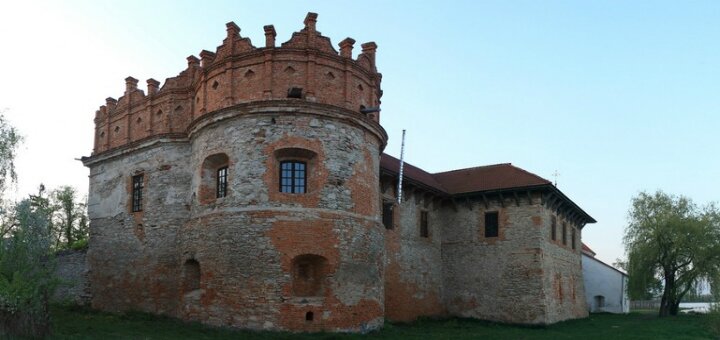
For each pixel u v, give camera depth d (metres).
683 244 37.59
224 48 22.16
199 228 21.58
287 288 19.53
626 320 34.91
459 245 32.59
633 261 39.44
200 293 20.84
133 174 26.20
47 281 16.58
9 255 16.38
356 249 20.84
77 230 47.31
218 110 21.28
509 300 30.23
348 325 20.06
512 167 34.34
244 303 19.59
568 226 36.41
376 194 22.73
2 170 24.25
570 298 34.78
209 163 22.05
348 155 21.33
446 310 32.16
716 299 26.48
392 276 28.05
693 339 23.62
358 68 22.41
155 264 24.36
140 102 26.47
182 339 17.73
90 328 18.95
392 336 20.88
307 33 21.53
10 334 14.68
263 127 20.66
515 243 30.66
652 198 40.25
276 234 19.86
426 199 31.94
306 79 21.11
